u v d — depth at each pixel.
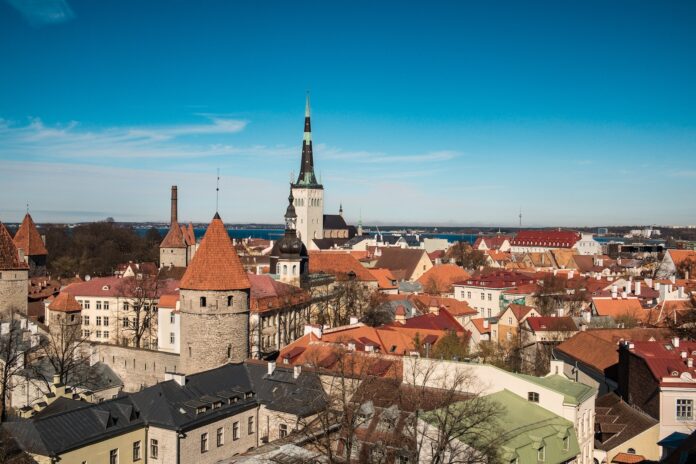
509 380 68.44
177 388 77.38
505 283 182.25
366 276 191.88
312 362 86.75
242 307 95.19
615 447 73.62
